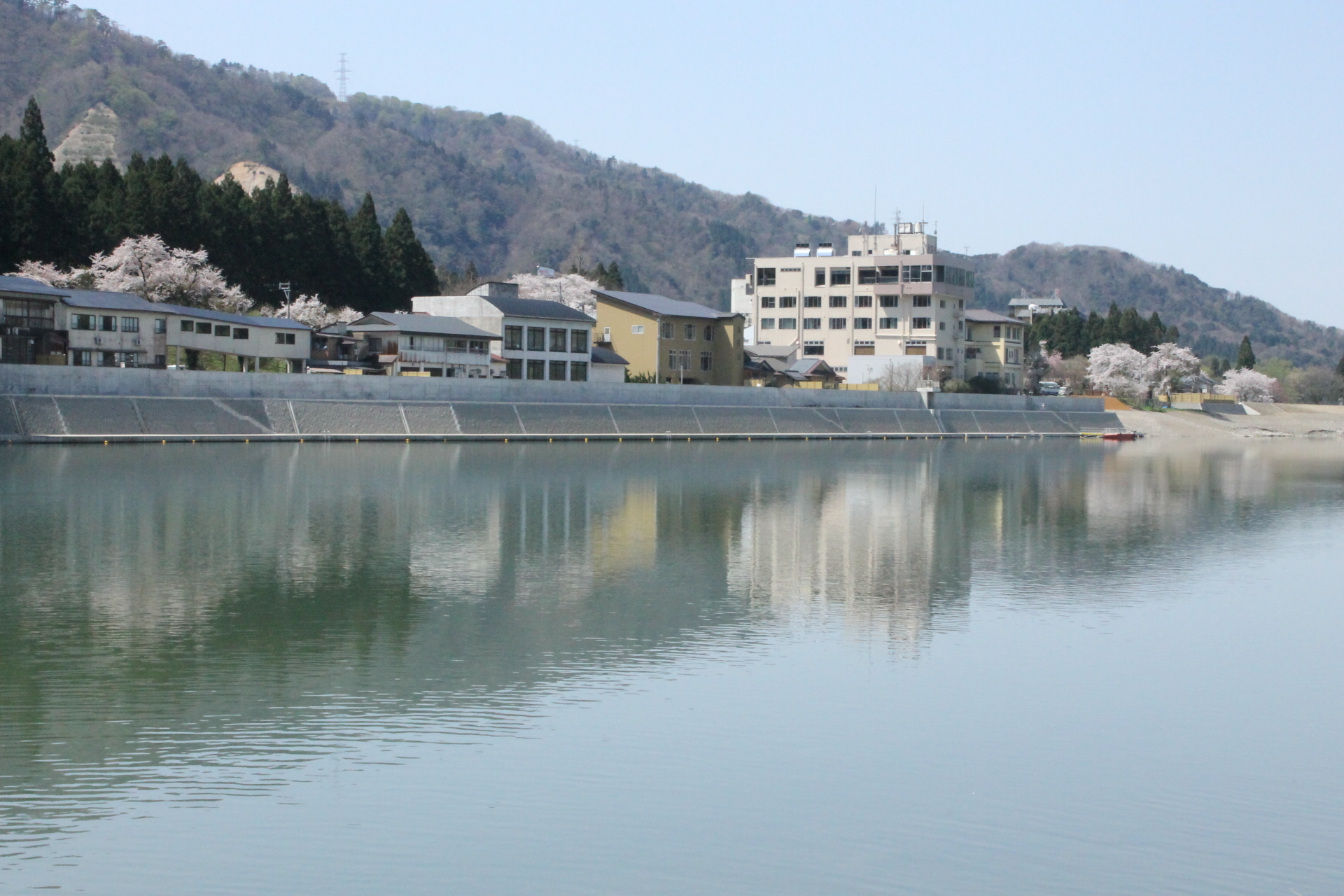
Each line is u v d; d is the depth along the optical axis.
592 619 31.11
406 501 52.50
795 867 17.14
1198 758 21.59
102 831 17.83
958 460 87.88
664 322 121.00
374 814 18.53
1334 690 25.92
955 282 143.50
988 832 18.38
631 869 16.98
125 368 77.00
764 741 21.92
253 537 42.12
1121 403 147.75
